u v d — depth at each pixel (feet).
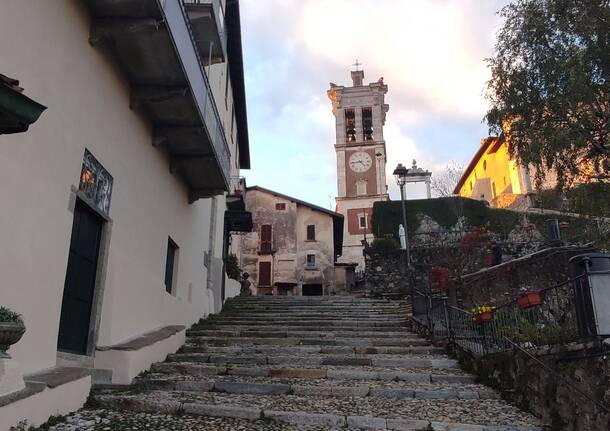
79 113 20.24
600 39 31.94
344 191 153.17
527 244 67.67
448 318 30.81
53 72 18.17
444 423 17.69
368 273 68.80
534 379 19.17
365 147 157.79
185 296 37.70
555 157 33.86
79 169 20.12
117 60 24.16
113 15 21.57
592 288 16.07
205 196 38.83
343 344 33.53
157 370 25.50
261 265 115.75
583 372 16.08
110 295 23.38
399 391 22.17
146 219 28.63
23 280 15.84
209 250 48.34
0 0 14.99
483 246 68.64
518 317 22.61
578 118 32.22
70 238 19.19
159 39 22.54
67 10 19.39
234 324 41.68
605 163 33.40
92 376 21.79
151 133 29.60
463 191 144.46
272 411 18.63
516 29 35.63
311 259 115.75
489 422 18.02
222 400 20.31
